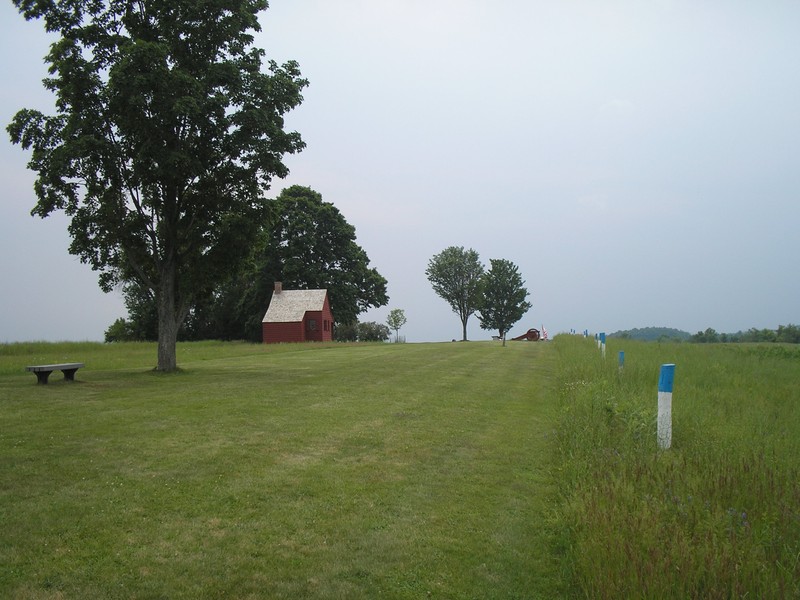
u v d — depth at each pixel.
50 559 4.95
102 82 18.58
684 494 5.44
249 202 20.58
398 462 8.02
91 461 7.80
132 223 19.83
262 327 62.19
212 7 19.41
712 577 3.90
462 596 4.48
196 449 8.49
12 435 9.25
